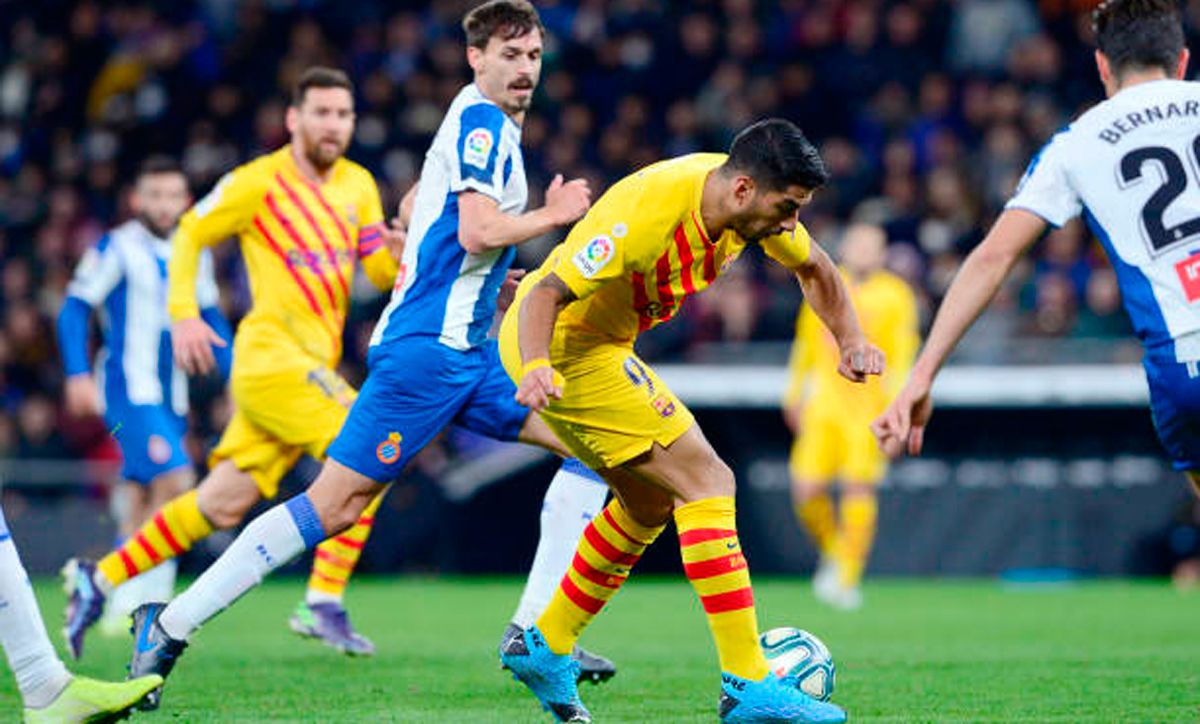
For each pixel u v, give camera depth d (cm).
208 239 1819
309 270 1827
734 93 4709
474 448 3812
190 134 5069
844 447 2934
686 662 1845
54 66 5309
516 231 1355
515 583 3497
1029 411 3541
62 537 3656
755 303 3984
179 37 5256
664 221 1236
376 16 5319
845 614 2630
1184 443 1223
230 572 1413
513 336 1362
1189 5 4812
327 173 1870
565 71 4938
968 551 3584
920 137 4538
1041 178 1229
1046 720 1342
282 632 2280
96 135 5053
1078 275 3991
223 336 2264
